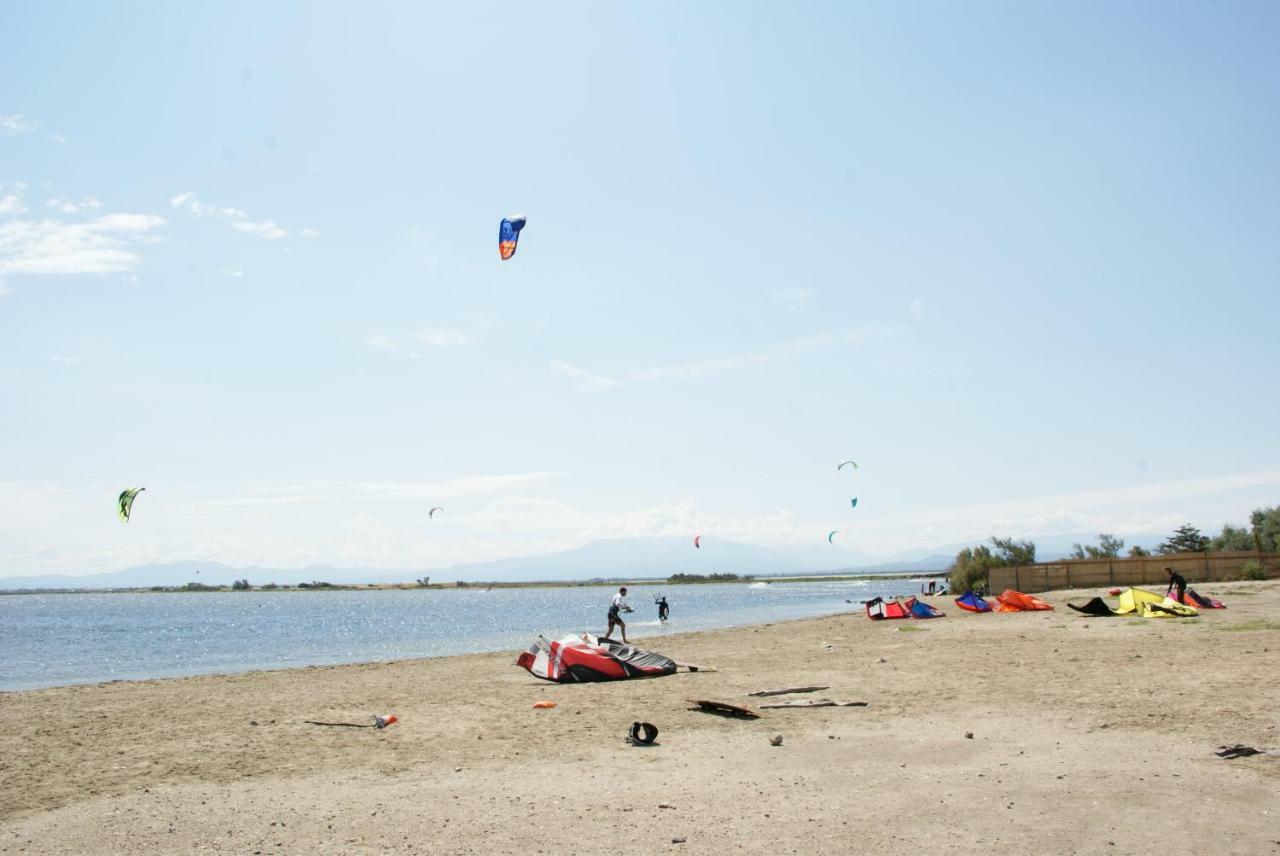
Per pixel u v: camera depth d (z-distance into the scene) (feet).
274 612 357.61
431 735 38.81
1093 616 90.22
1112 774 26.53
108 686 64.90
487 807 25.64
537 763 31.89
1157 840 20.47
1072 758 28.89
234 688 61.36
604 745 34.91
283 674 72.08
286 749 36.35
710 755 31.99
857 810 23.93
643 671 57.93
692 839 21.84
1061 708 38.27
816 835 21.81
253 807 26.53
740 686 51.42
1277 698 37.40
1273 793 23.75
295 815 25.44
